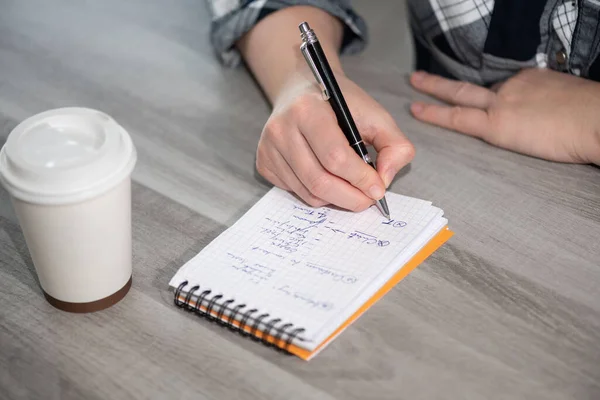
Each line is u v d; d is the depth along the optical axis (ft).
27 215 2.02
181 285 2.30
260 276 2.34
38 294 2.37
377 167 2.61
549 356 2.13
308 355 2.12
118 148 2.05
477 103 3.22
